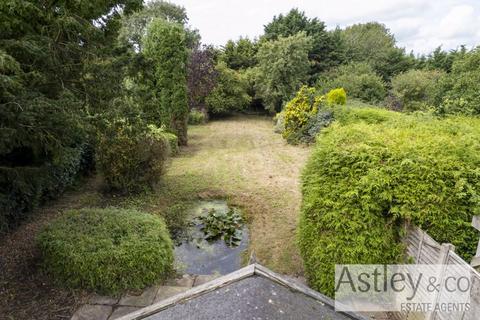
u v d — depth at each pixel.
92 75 4.01
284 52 18.80
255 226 5.46
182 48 10.16
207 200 6.73
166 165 8.57
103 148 6.25
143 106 4.77
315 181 3.48
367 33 29.03
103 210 4.56
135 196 6.54
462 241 2.88
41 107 2.91
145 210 5.96
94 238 3.78
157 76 10.11
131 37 22.06
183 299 1.49
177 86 10.38
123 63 4.25
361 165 3.23
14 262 4.02
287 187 7.25
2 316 3.13
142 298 3.52
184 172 8.33
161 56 9.92
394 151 3.19
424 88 16.48
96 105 4.16
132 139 6.05
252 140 13.09
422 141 3.34
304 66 19.61
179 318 1.37
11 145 3.40
